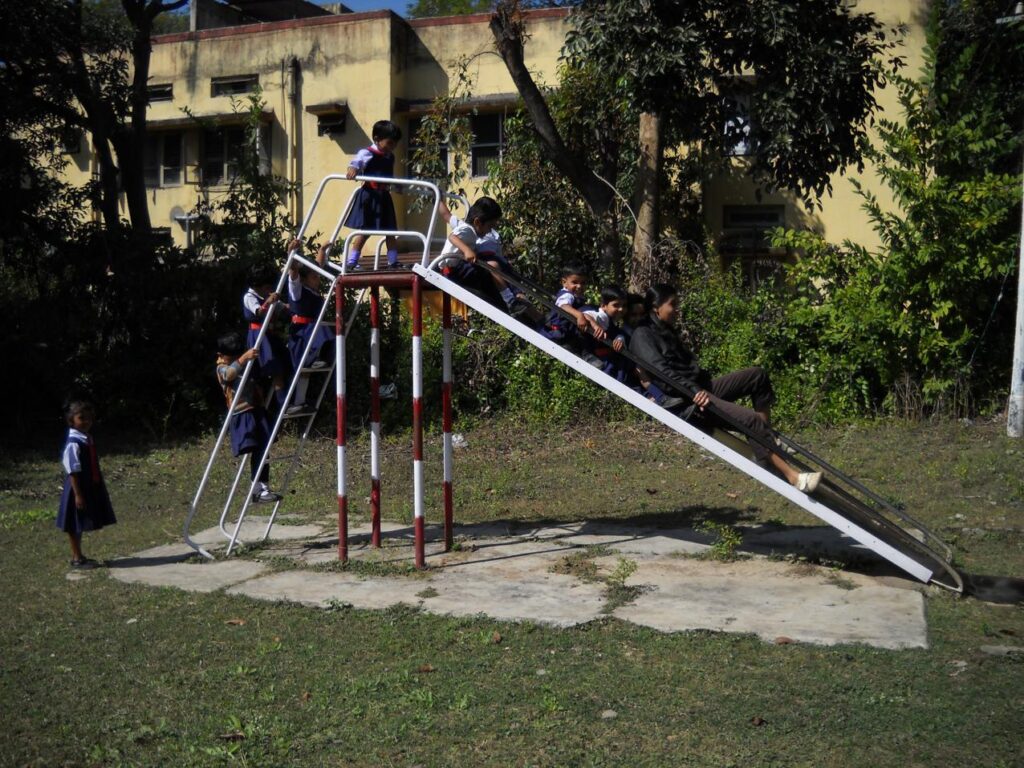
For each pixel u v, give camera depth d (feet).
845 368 43.55
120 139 57.77
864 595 21.22
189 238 69.56
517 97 61.36
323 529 29.66
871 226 57.93
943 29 48.52
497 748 14.51
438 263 24.63
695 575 23.09
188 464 42.29
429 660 18.04
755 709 15.53
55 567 25.81
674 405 23.45
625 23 42.34
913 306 42.93
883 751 14.06
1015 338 39.93
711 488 33.83
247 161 53.47
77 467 25.62
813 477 21.83
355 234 25.41
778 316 45.37
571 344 25.41
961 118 42.70
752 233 58.80
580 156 54.44
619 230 53.62
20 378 51.55
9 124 52.06
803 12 42.42
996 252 40.96
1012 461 35.32
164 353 50.06
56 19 51.21
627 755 14.16
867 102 44.47
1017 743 14.19
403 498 34.04
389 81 65.36
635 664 17.53
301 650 18.80
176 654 18.76
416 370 24.58
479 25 64.85
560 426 44.86
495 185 53.88
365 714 15.79
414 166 56.70
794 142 43.65
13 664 18.40
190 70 70.79
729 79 45.42
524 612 20.44
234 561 25.96
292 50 67.82
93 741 15.16
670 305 24.84
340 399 25.29
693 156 56.13
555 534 27.91
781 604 20.67
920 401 42.68
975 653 17.67
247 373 26.22
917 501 30.73
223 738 15.03
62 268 53.42
